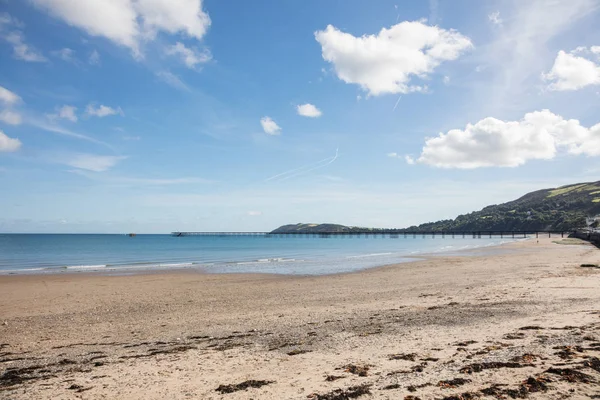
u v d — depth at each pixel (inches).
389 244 4579.2
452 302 611.8
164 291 873.5
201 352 368.2
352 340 387.2
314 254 2481.5
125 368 322.0
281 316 559.8
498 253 2090.3
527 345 319.6
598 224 5664.4
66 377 302.5
